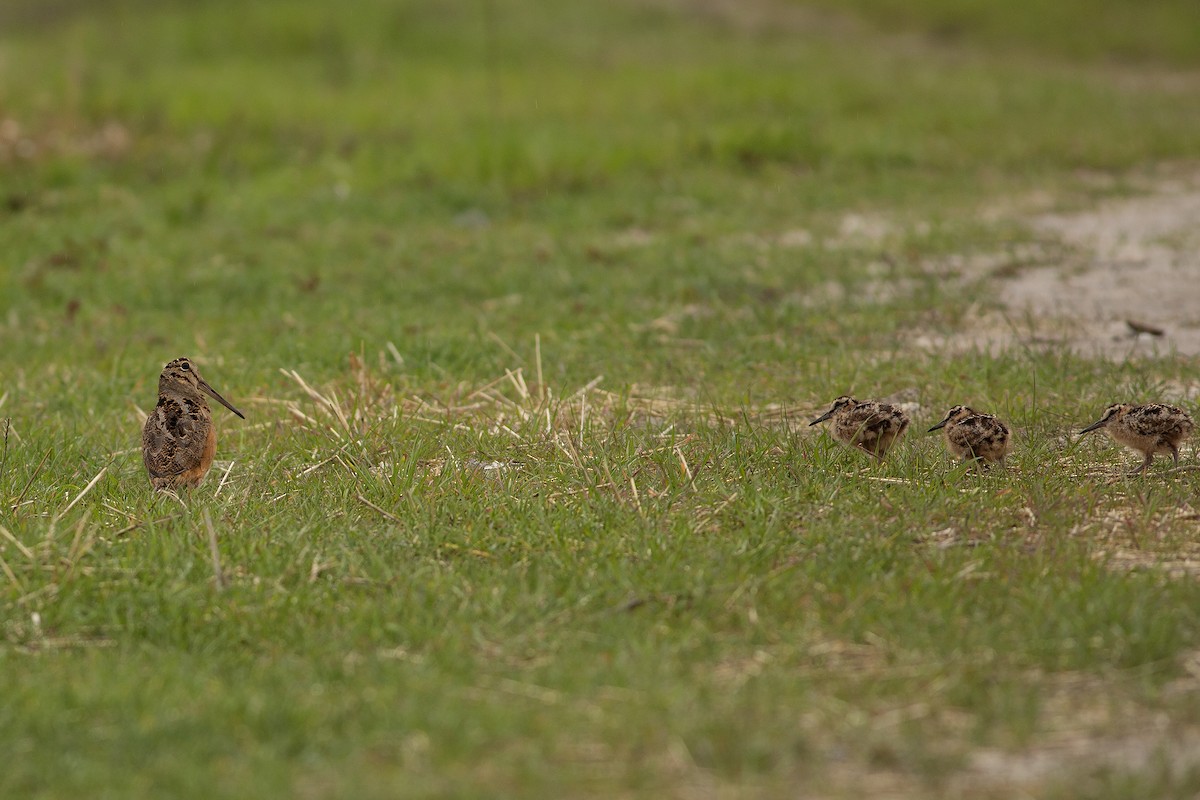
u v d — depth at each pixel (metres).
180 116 77.38
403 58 102.31
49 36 110.81
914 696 19.75
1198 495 27.78
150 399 37.81
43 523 26.98
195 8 116.75
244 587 23.70
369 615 22.58
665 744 18.52
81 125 75.44
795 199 63.59
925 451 30.64
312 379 38.81
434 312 46.41
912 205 62.16
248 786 17.41
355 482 28.66
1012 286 48.53
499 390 36.50
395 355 39.28
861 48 114.50
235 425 34.66
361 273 51.94
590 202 63.31
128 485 30.19
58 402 37.38
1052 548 24.89
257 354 41.56
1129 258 52.19
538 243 56.53
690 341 41.97
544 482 28.86
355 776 17.73
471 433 32.00
